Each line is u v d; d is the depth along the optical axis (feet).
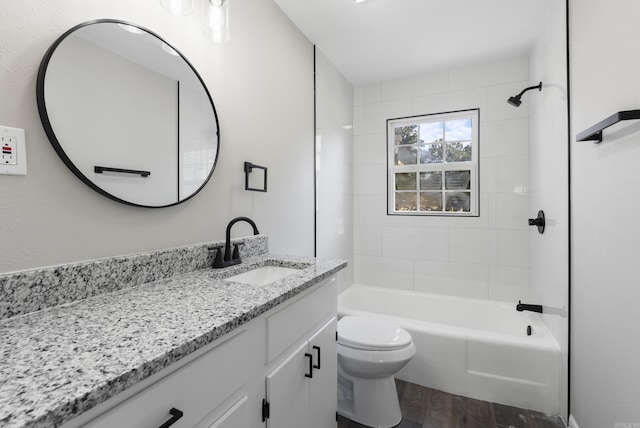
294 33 6.84
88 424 1.50
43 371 1.60
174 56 3.97
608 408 3.96
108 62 3.23
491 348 6.12
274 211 6.10
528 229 8.27
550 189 6.42
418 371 6.63
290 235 6.65
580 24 4.87
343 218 9.52
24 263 2.60
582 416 4.83
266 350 2.96
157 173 3.73
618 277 3.72
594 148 4.39
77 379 1.52
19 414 1.26
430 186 9.61
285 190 6.47
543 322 7.07
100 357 1.75
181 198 4.02
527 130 8.26
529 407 5.84
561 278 5.77
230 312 2.50
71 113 2.90
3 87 2.49
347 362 5.35
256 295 2.98
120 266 3.18
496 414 5.71
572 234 5.25
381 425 5.32
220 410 2.39
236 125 5.09
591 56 4.47
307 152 7.36
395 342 5.26
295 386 3.44
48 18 2.77
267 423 2.97
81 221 3.01
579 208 4.94
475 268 8.86
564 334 5.55
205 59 4.51
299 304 3.56
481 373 6.16
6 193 2.50
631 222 3.44
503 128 8.52
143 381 1.78
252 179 5.45
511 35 7.34
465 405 5.96
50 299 2.62
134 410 1.72
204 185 4.36
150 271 3.49
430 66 8.95
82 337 2.02
